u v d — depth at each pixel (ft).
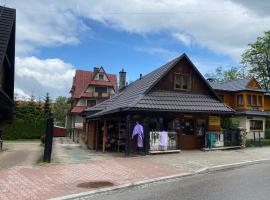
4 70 68.95
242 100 142.10
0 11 60.59
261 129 143.43
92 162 58.44
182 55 85.66
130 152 69.97
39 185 38.88
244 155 71.10
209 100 87.10
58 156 69.21
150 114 78.23
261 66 183.01
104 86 202.69
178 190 37.19
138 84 99.19
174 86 84.94
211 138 81.30
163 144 73.00
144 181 42.24
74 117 196.03
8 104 67.62
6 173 45.80
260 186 38.50
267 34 181.68
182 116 82.43
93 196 35.27
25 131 177.88
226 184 40.11
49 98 215.31
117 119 83.30
